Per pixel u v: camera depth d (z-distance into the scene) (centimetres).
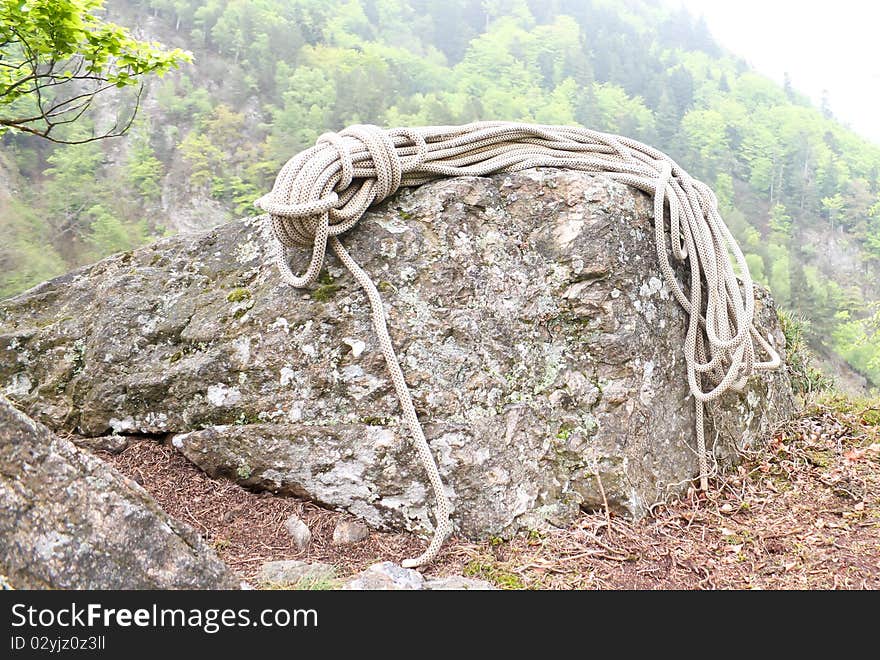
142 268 367
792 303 5594
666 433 337
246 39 7856
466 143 343
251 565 256
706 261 351
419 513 286
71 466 195
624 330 322
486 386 299
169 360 329
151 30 7644
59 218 4297
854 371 4412
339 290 309
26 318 374
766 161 8706
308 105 7050
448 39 11931
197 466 313
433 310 304
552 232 330
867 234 8088
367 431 291
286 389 304
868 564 276
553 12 13075
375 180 313
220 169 6103
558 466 309
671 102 9856
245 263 347
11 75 450
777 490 355
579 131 377
